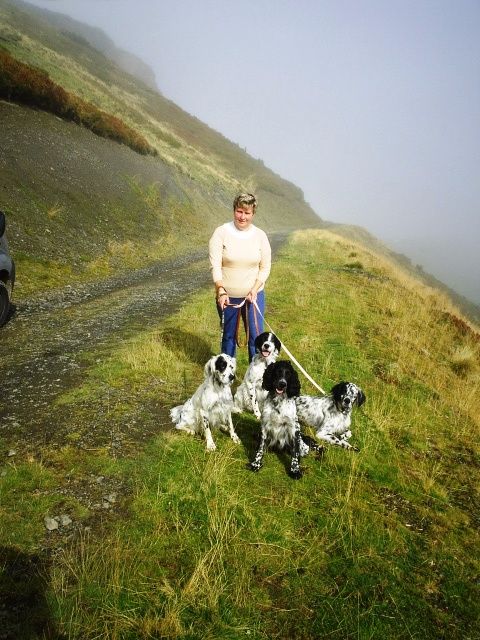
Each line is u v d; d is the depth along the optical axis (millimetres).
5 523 2994
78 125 23156
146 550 2900
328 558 3096
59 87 21844
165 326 7816
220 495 3523
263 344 4762
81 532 3018
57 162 17500
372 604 2781
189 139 53625
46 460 3758
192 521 3230
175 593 2598
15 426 4254
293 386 4000
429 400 6281
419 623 2730
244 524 3270
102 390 5148
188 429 4469
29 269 10992
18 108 19281
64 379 5430
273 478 3932
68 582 2623
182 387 5488
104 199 18188
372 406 5680
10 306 8336
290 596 2756
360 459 4418
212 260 4836
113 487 3498
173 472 3736
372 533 3395
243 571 2840
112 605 2498
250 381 5004
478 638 2705
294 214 58750
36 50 37406
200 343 7004
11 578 2590
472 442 5375
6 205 12727
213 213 30656
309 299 10641
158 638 2375
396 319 10125
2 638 2242
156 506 3305
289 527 3324
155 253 16906
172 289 11586
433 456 4918
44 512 3143
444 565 3246
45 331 7352
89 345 6746
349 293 11961
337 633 2568
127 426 4434
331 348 7578
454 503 4117
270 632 2512
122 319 8336
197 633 2428
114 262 14055
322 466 4254
